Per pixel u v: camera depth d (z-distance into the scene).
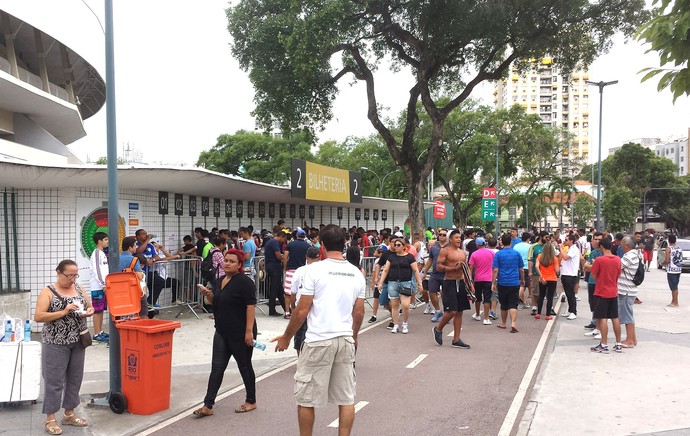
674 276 14.65
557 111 143.75
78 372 5.77
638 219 83.88
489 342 10.17
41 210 10.47
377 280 12.38
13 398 6.21
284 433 5.60
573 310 12.83
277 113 21.78
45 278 10.45
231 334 6.12
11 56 18.03
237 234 15.80
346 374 4.66
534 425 5.78
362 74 22.16
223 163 54.84
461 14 18.38
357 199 22.86
